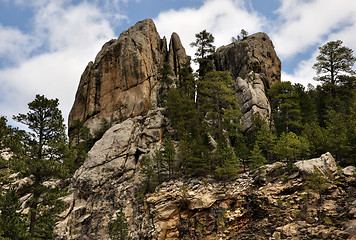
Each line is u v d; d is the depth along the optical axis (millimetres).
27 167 29719
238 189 40625
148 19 86812
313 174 34594
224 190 41375
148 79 76500
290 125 56938
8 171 32500
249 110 61281
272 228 32938
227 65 78750
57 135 32500
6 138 30516
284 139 42594
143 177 49688
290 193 36406
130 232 42719
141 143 56906
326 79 61125
